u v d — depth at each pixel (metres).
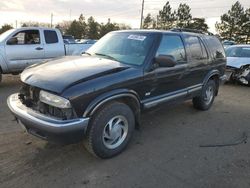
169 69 4.53
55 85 3.24
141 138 4.52
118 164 3.63
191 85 5.45
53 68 3.73
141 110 4.19
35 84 3.39
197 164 3.73
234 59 10.21
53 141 3.30
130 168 3.55
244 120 5.75
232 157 3.98
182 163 3.74
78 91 3.21
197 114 6.01
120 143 3.86
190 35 5.41
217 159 3.90
